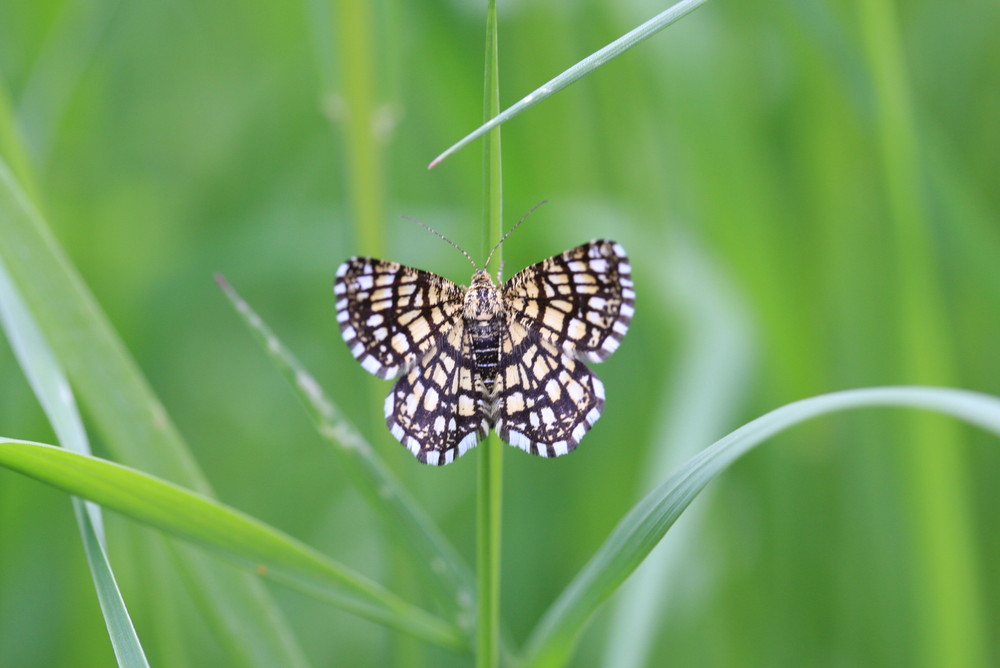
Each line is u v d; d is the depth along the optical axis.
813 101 0.32
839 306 0.32
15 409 0.32
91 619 0.32
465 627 0.29
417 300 0.31
